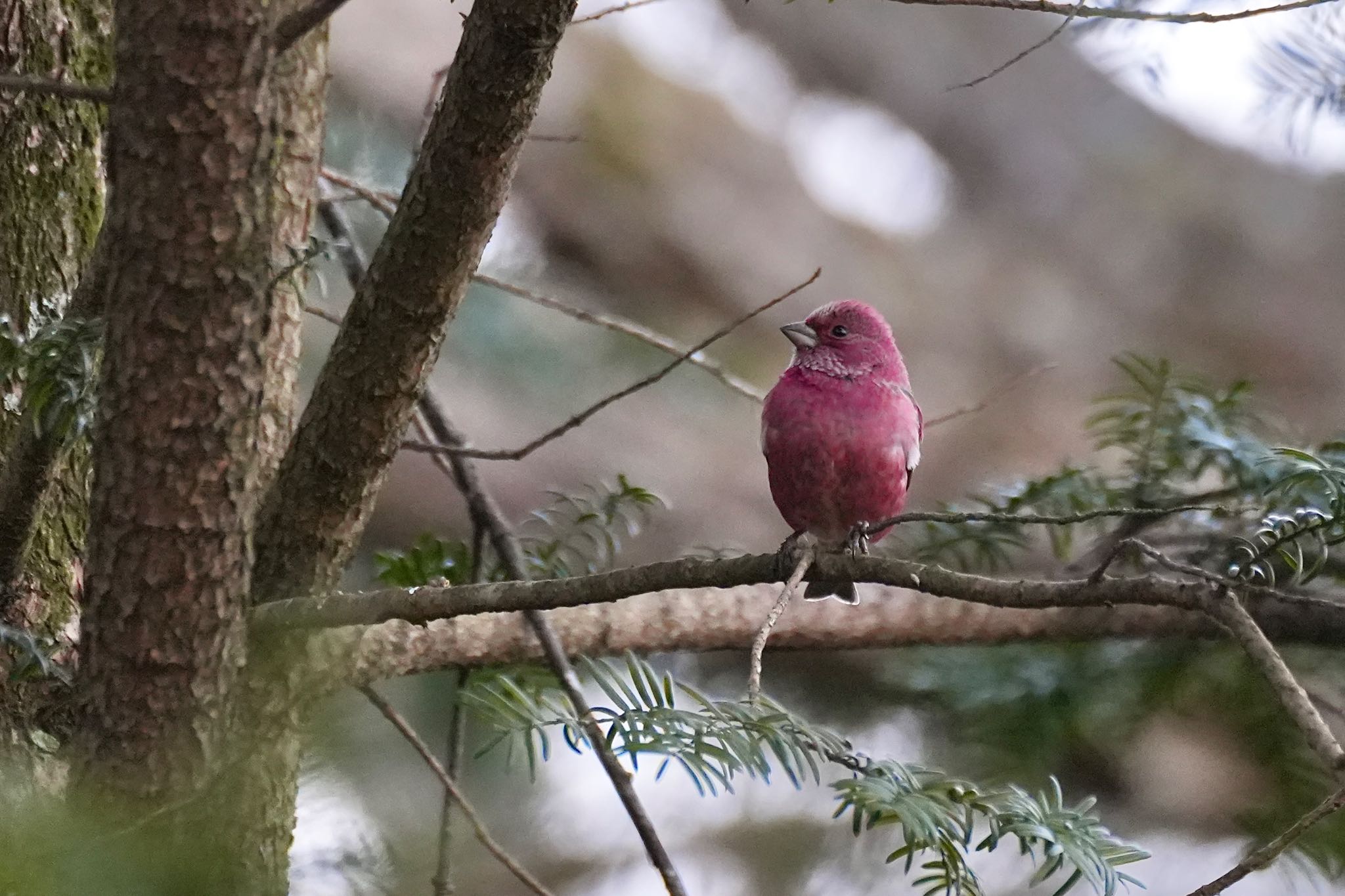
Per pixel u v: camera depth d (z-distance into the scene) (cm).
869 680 1073
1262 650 506
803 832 1245
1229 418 841
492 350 1482
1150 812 995
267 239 482
